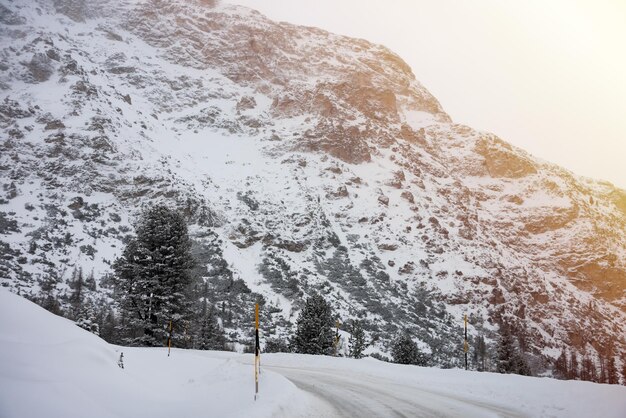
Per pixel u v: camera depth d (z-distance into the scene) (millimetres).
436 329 116688
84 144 122750
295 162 170250
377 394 18547
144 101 192500
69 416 10125
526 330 139125
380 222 153375
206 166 154875
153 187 118938
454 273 142000
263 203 141250
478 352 109562
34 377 11031
